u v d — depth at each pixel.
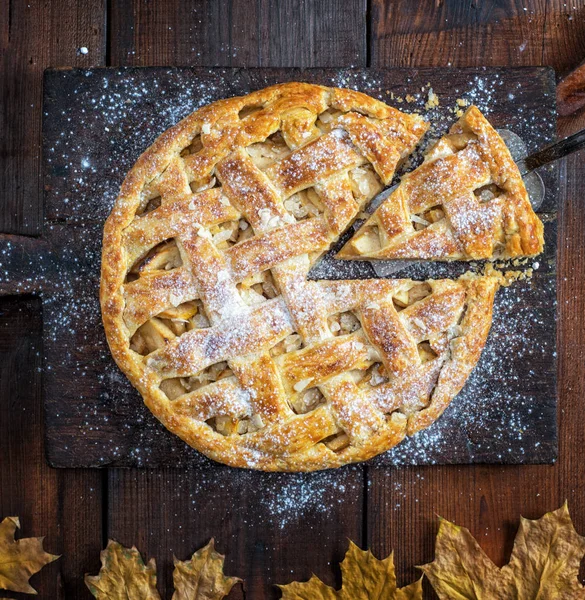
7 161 0.82
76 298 0.81
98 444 0.81
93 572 0.82
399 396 0.77
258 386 0.76
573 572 0.81
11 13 0.82
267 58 0.82
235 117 0.78
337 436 0.78
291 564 0.82
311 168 0.77
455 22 0.83
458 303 0.77
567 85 0.82
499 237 0.78
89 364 0.81
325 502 0.82
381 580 0.81
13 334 0.83
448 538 0.81
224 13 0.82
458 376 0.77
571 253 0.83
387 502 0.82
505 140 0.81
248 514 0.82
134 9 0.82
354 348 0.77
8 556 0.81
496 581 0.81
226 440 0.77
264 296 0.77
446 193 0.77
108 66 0.82
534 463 0.82
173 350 0.76
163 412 0.77
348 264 0.80
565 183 0.83
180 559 0.82
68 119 0.81
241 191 0.76
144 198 0.78
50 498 0.82
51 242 0.81
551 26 0.83
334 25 0.82
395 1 0.82
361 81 0.81
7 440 0.82
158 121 0.81
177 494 0.82
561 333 0.83
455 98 0.82
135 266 0.78
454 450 0.82
